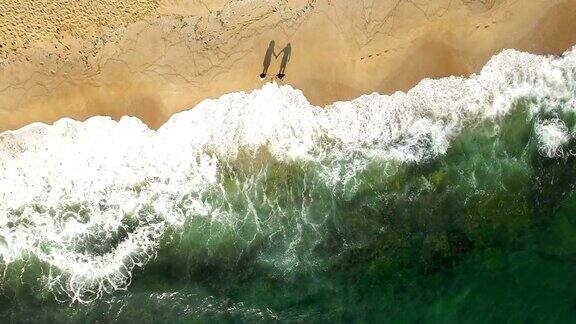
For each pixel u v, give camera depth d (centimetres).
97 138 1315
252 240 1336
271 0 1281
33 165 1321
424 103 1281
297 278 1312
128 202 1334
